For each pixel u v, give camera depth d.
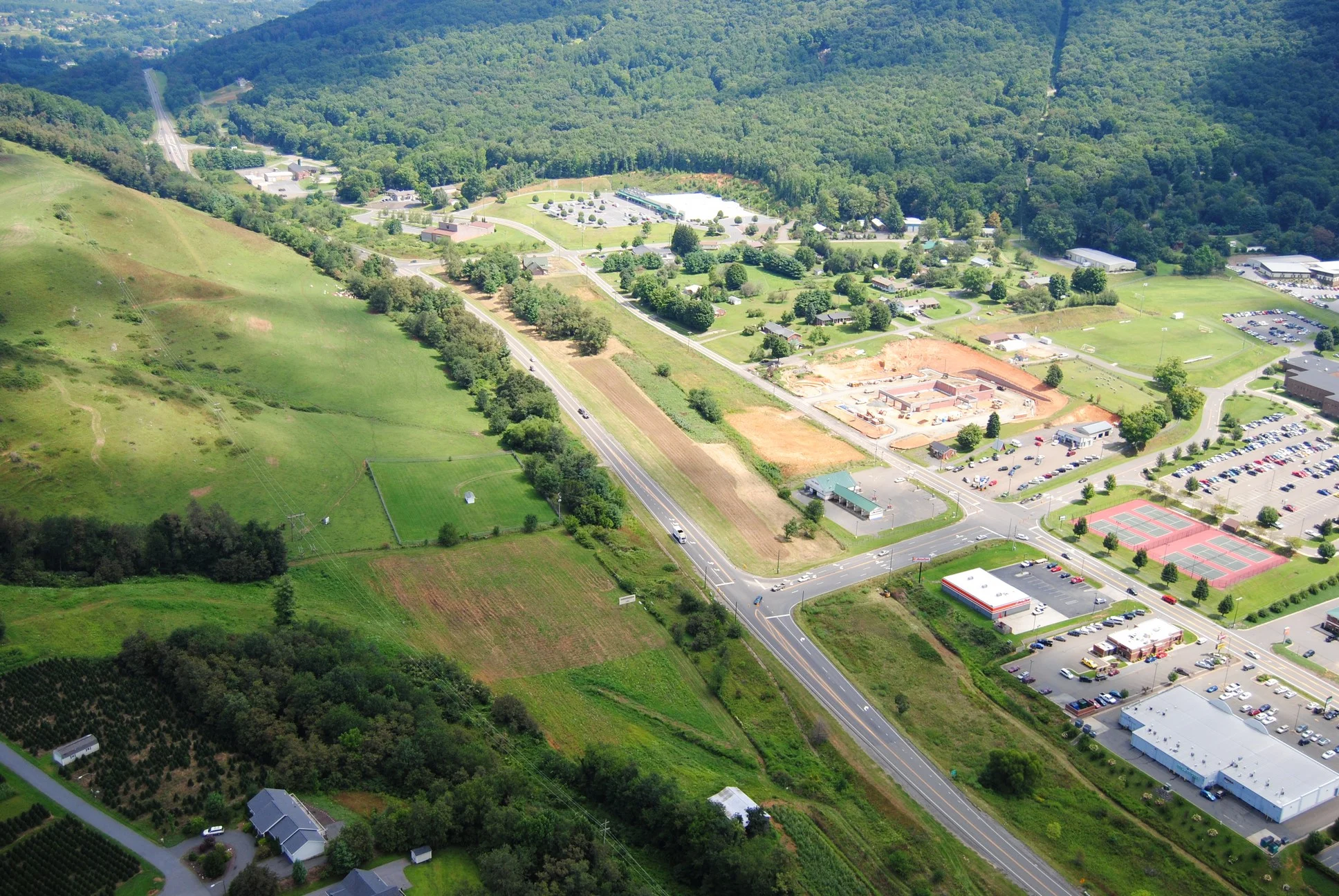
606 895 146.38
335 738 168.75
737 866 153.12
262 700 171.75
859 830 173.88
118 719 170.88
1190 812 180.88
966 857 170.12
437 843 152.88
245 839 150.38
